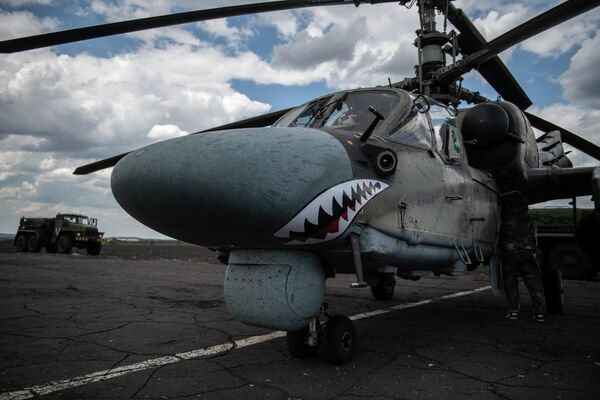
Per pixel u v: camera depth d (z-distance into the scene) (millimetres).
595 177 4375
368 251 2818
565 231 11297
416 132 3570
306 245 2719
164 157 2457
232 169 2328
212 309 5512
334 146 2676
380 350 3484
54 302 6031
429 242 3420
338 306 6000
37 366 3033
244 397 2422
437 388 2561
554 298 5359
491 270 4844
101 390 2545
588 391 2508
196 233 2717
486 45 4555
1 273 10195
